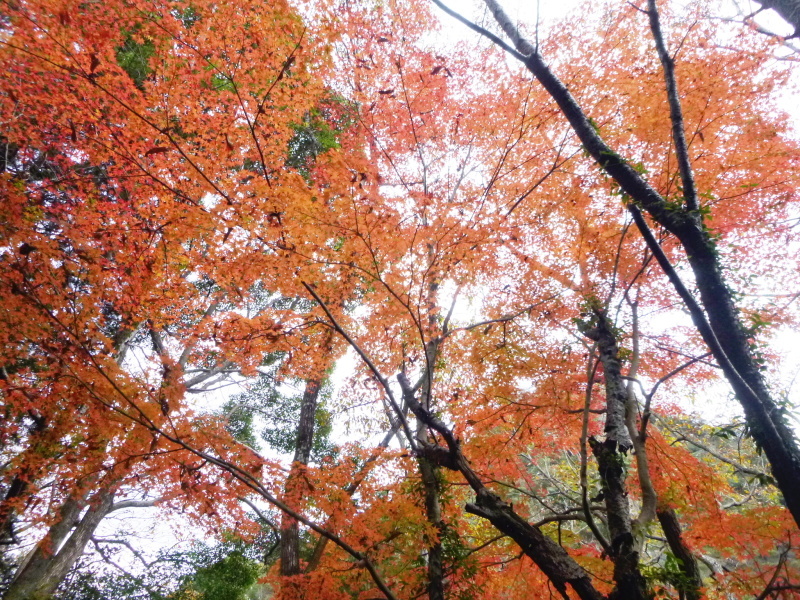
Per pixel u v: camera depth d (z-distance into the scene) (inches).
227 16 132.5
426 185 247.4
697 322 134.9
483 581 203.5
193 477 160.2
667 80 167.5
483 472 237.0
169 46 139.7
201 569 339.6
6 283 140.1
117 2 129.6
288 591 179.0
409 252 182.4
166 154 149.2
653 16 173.9
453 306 232.2
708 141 216.2
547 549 146.5
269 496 139.6
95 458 152.1
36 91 138.4
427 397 201.8
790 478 121.6
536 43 177.5
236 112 147.7
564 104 177.8
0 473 167.8
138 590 315.9
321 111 259.0
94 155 153.9
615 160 164.2
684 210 150.6
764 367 141.8
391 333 225.6
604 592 172.6
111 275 160.4
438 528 180.4
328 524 184.2
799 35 197.0
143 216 153.5
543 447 277.6
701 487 223.3
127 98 139.3
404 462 195.8
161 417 158.6
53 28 123.8
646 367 270.2
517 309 253.3
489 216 189.6
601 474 167.8
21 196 142.3
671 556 150.8
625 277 241.6
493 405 247.6
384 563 190.2
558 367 248.8
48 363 153.7
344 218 151.7
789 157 209.9
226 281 169.2
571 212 237.1
